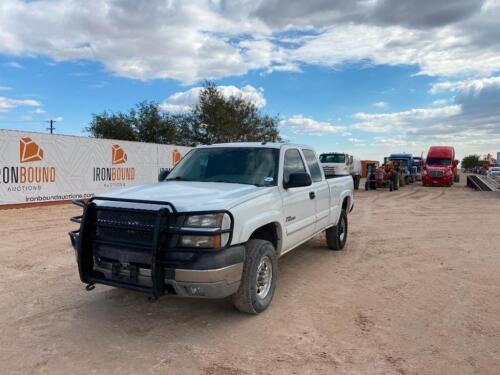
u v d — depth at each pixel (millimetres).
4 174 13969
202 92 40438
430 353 3891
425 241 9461
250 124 41688
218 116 39438
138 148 19781
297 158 6293
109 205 4430
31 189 14867
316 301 5289
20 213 13273
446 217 13891
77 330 4359
